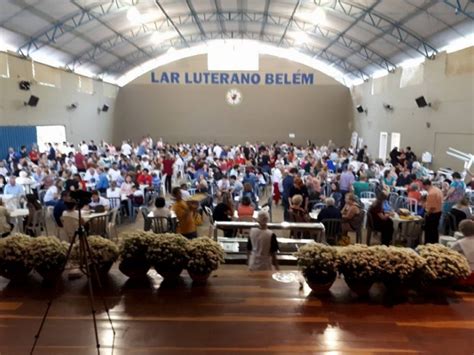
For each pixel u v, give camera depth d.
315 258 3.11
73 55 16.11
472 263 3.34
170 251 3.27
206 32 18.97
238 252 5.49
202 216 8.98
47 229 8.56
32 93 14.00
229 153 17.23
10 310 2.90
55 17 11.91
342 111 22.97
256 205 8.96
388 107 17.12
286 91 22.81
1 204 6.54
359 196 9.70
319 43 18.02
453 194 8.05
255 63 22.61
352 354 2.43
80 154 12.98
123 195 9.38
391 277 3.06
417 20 11.44
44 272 3.31
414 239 7.12
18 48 13.06
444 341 2.56
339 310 2.94
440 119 12.83
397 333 2.65
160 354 2.41
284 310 2.93
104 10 12.67
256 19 16.19
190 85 22.83
